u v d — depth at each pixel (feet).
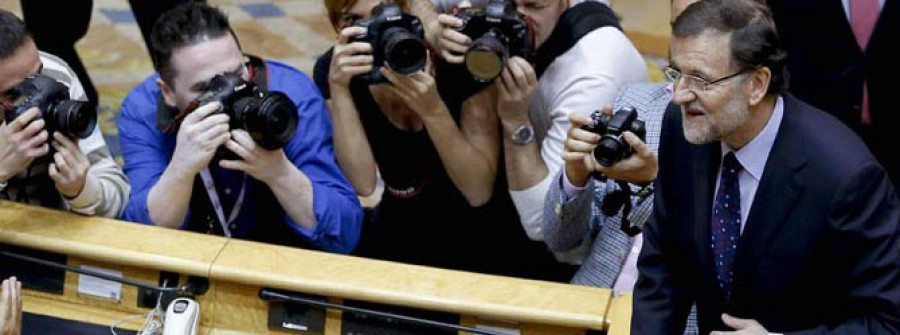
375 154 33.73
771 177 23.36
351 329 27.50
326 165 32.45
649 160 27.76
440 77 32.81
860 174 22.68
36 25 45.57
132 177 32.35
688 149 24.62
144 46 54.19
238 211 32.22
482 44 30.30
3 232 28.96
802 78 35.14
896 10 33.76
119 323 28.37
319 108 33.04
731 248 24.32
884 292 22.86
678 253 25.40
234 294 28.02
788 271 23.59
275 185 30.83
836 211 22.80
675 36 23.25
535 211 32.07
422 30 31.83
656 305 25.46
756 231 23.68
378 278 27.43
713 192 24.43
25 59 29.50
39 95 28.86
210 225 32.30
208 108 29.76
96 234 28.96
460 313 26.76
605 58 31.91
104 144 32.07
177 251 28.30
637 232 29.55
